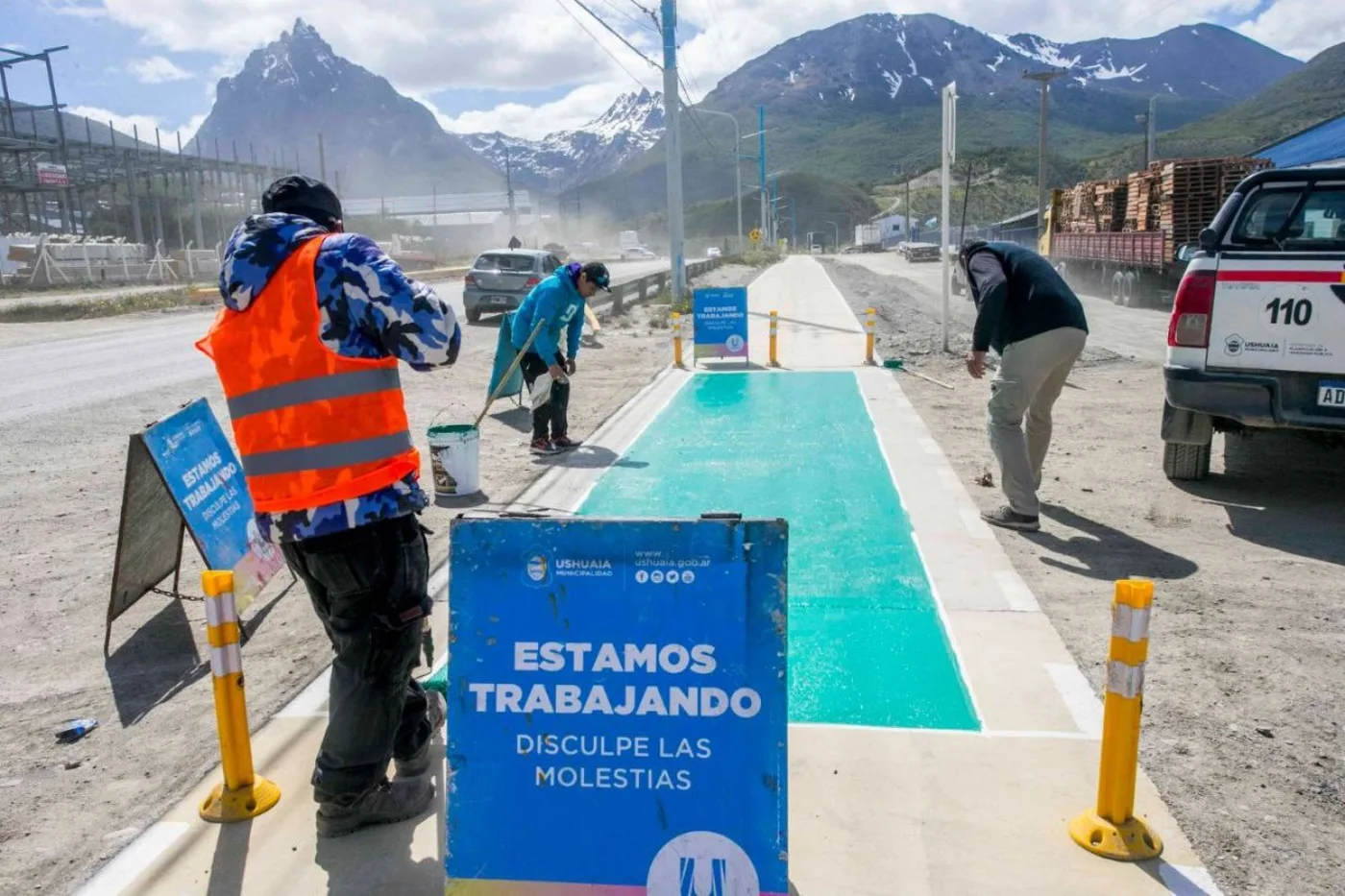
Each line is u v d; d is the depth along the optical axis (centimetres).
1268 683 407
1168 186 2362
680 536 252
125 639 493
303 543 294
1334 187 639
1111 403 1072
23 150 4700
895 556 569
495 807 257
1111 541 596
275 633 491
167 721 405
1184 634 456
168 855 308
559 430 882
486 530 257
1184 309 640
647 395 1207
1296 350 609
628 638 253
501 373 1087
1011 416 605
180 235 6259
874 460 812
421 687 366
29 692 434
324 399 289
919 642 450
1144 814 316
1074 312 588
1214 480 738
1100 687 405
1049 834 306
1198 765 345
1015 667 423
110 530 671
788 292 3112
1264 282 614
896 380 1268
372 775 308
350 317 288
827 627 468
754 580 251
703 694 252
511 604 257
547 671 256
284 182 311
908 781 336
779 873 249
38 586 565
